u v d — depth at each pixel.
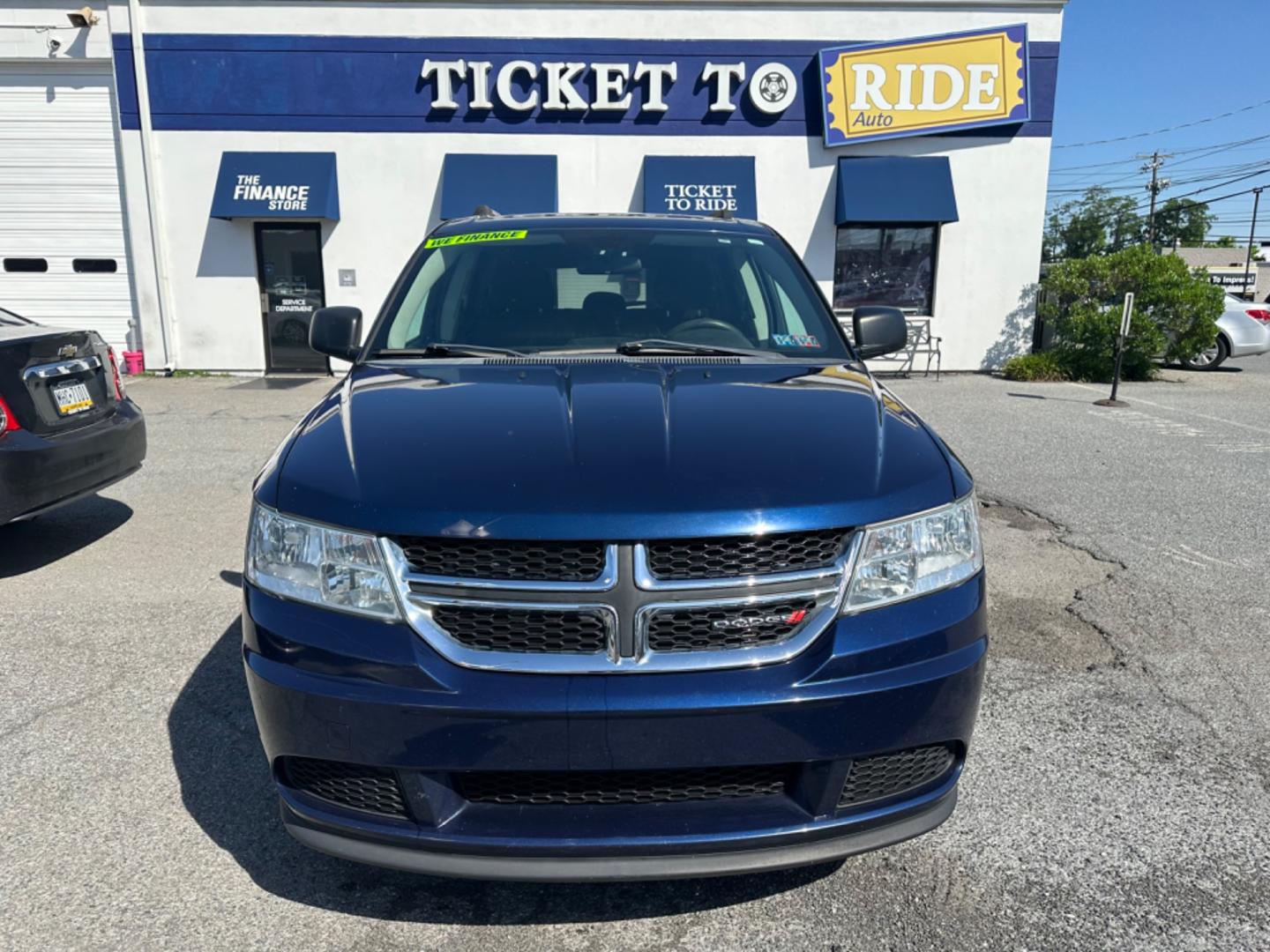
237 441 8.67
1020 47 13.35
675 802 2.11
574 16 13.20
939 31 13.36
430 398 2.62
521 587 2.02
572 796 2.10
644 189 13.48
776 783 2.13
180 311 13.77
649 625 2.02
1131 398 11.56
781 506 2.08
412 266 3.68
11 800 2.88
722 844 2.04
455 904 2.43
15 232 13.82
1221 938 2.29
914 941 2.29
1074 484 6.95
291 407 10.69
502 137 13.48
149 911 2.39
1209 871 2.55
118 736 3.28
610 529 2.01
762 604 2.05
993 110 13.52
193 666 3.86
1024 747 3.21
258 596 2.22
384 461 2.25
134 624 4.31
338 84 13.25
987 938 2.30
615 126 13.50
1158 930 2.32
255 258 13.65
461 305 3.43
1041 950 2.25
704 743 2.01
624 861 2.03
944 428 9.25
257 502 2.32
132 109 13.23
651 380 2.76
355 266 13.70
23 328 4.99
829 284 14.05
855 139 13.52
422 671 2.02
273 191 13.09
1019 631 4.23
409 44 13.19
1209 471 7.39
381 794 2.11
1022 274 14.12
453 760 2.02
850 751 2.08
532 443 2.27
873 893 2.47
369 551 2.08
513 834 2.03
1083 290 13.73
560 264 3.56
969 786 2.96
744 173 13.49
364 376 2.97
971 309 14.20
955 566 2.26
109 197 13.70
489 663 2.02
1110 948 2.26
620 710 1.98
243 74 13.16
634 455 2.21
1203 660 3.92
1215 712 3.46
